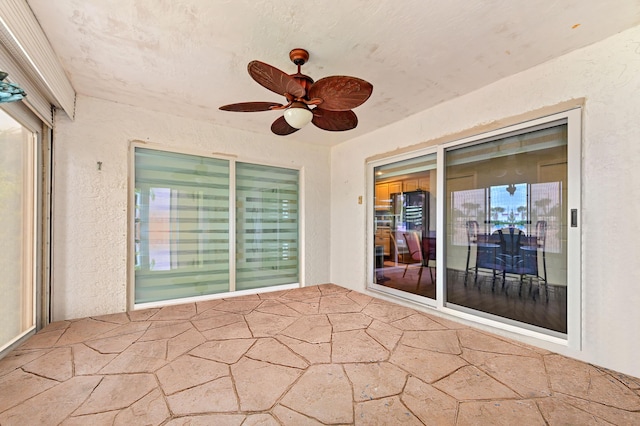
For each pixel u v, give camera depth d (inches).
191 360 86.4
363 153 167.0
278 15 71.8
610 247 81.2
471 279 117.3
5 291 91.5
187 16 72.3
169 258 141.6
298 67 88.1
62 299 116.8
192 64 95.3
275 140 172.4
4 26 61.8
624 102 78.9
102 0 66.8
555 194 94.0
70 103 111.3
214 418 62.2
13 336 95.2
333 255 189.8
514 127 102.7
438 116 126.6
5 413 62.8
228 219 157.5
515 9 69.7
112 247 125.4
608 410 64.3
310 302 146.6
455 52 87.9
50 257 113.8
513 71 99.3
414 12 70.6
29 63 78.0
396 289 148.9
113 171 125.4
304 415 63.5
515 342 99.3
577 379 76.4
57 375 77.8
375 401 68.1
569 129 89.2
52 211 114.2
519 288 102.6
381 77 102.7
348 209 178.1
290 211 181.0
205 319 120.6
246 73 101.1
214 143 151.5
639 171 76.6
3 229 90.7
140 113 131.5
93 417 62.0
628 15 71.8
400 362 85.8
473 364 84.7
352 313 129.4
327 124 102.8
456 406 66.3
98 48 86.4
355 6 68.6
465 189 120.0
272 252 173.5
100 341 98.6
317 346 96.1
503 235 107.5
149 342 98.1
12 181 95.1
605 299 81.9
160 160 138.9
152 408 65.1
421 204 137.5
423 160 136.7
